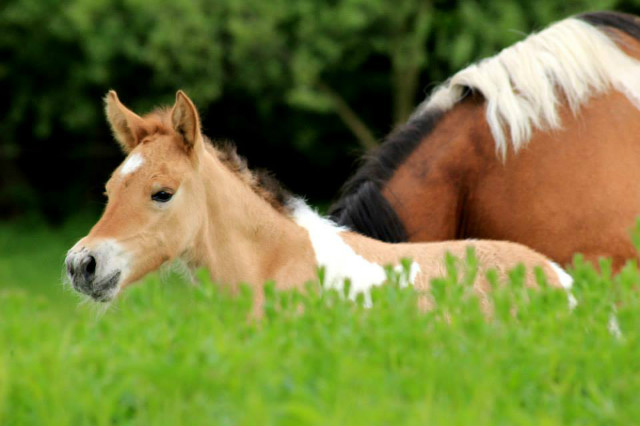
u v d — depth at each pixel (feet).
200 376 19.77
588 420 19.79
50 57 99.04
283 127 105.09
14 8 93.61
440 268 27.84
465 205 33.27
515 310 25.64
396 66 94.32
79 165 113.70
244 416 18.31
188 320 22.86
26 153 112.98
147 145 27.63
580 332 22.34
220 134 107.45
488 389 19.63
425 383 19.89
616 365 21.25
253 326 22.72
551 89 32.89
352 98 101.91
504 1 84.64
